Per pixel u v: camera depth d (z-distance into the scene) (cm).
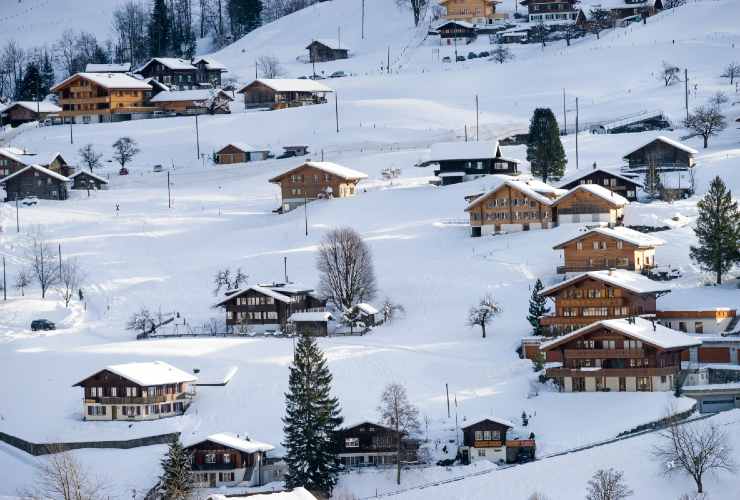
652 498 17100
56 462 18838
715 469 17475
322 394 19075
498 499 17225
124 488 18962
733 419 18675
